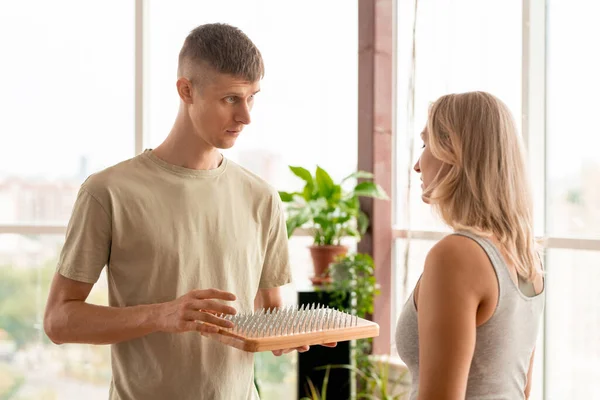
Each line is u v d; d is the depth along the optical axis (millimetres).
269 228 1733
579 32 2570
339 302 2900
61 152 3463
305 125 3340
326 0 3293
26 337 3469
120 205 1508
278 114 3357
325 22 3299
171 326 1339
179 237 1549
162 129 3430
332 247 3018
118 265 1528
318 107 3322
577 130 2582
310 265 3293
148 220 1526
